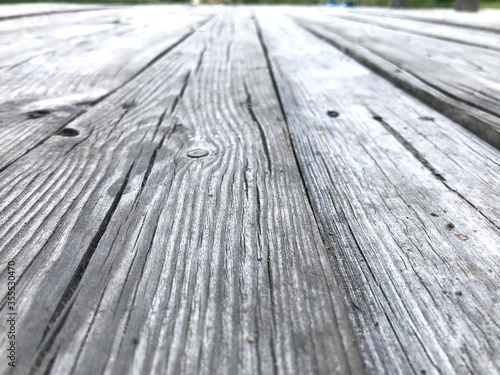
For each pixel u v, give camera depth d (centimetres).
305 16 112
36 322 12
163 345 11
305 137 26
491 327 13
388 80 40
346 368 11
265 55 50
